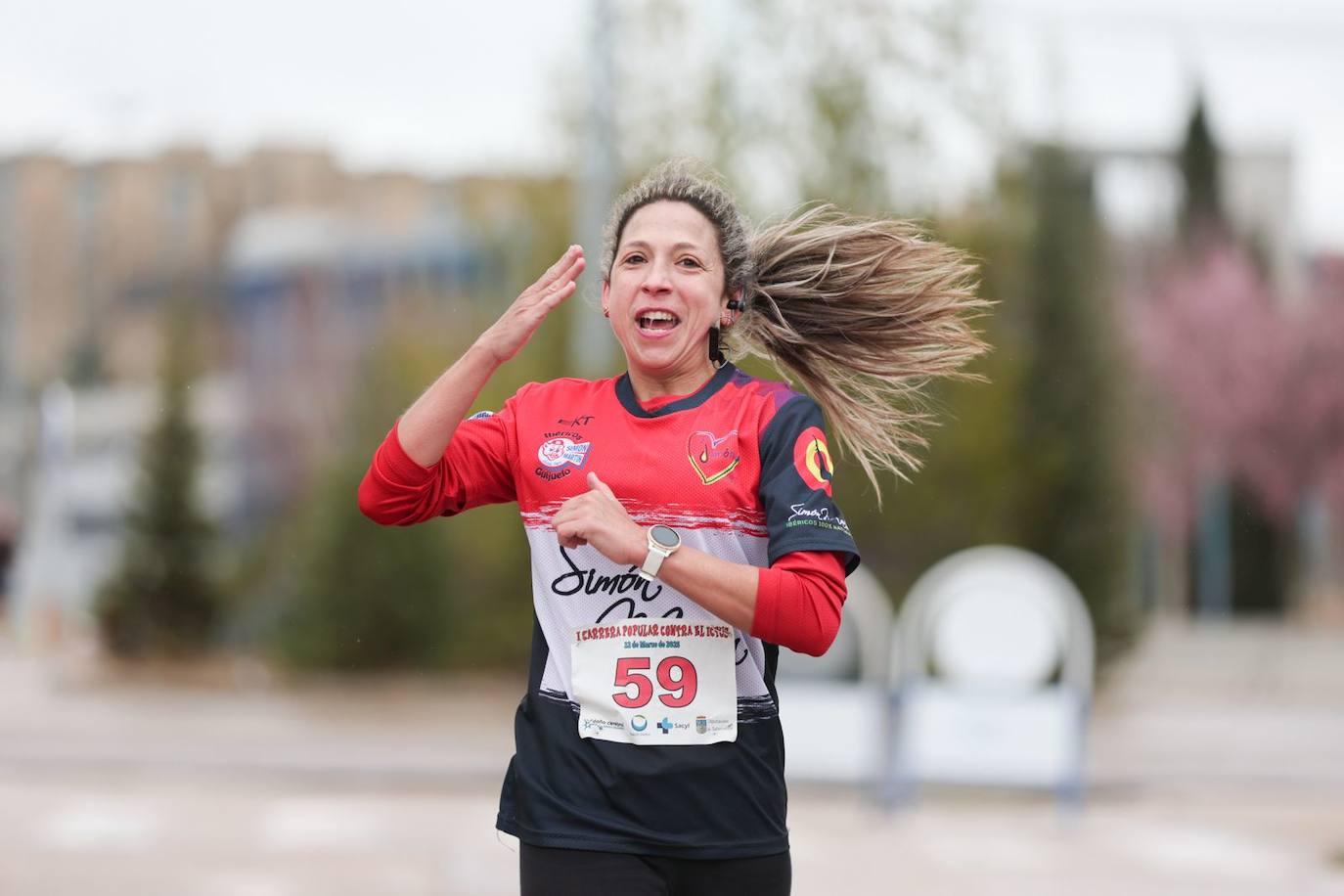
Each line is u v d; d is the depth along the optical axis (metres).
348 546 67.00
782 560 10.12
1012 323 64.75
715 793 10.45
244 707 60.25
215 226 141.25
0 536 124.94
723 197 11.03
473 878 26.11
